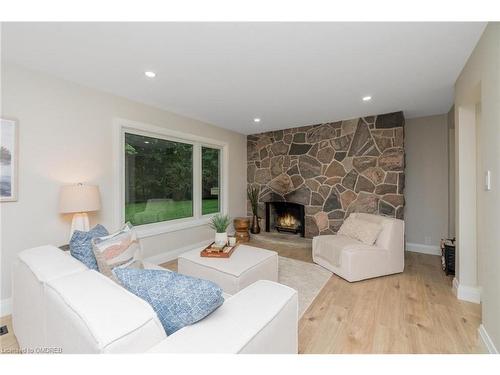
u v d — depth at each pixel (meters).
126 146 3.05
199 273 2.18
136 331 0.74
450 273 2.85
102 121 2.69
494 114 1.44
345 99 2.97
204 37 1.69
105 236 1.67
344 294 2.36
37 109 2.20
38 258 1.35
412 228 3.91
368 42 1.75
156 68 2.16
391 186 3.53
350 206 3.88
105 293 0.91
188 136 3.78
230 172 4.74
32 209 2.17
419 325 1.83
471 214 2.23
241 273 1.97
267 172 4.89
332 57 1.96
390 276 2.81
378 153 3.64
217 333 0.83
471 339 1.67
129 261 1.66
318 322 1.88
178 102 3.08
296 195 4.49
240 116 3.74
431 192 3.75
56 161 2.32
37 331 1.15
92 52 1.89
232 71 2.22
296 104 3.15
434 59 1.99
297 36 1.68
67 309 0.83
